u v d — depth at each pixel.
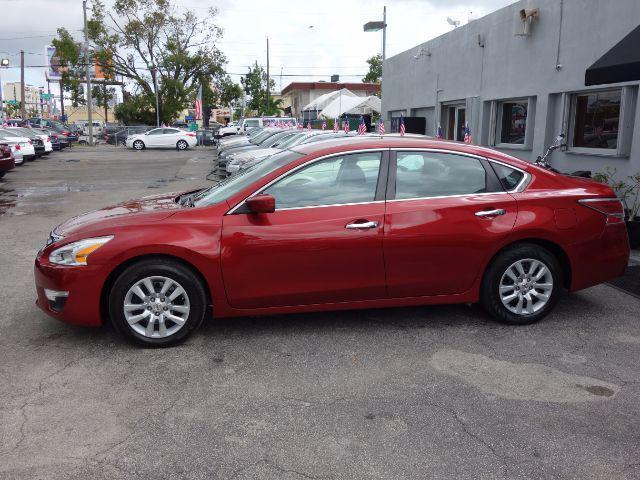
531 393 3.93
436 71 16.34
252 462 3.18
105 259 4.47
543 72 11.02
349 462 3.17
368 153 4.89
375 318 5.30
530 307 5.11
